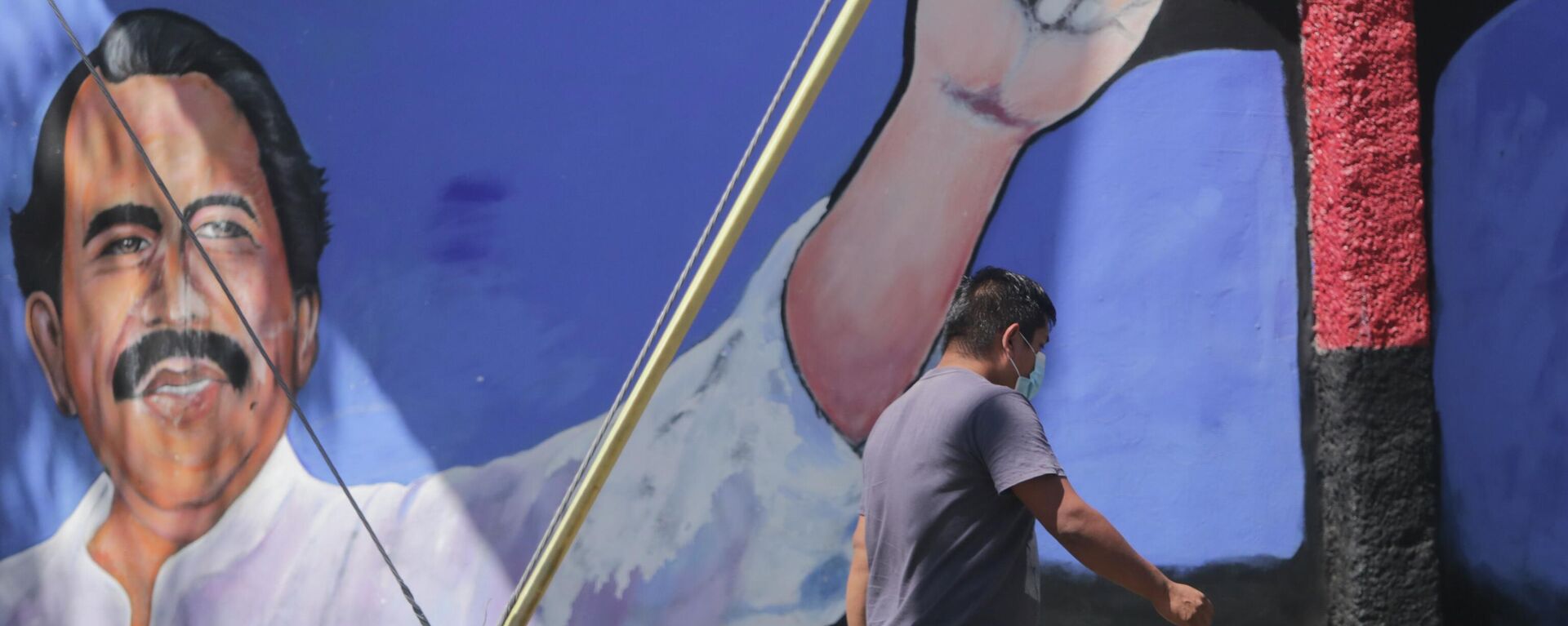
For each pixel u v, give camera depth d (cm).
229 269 371
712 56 366
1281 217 365
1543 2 378
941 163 366
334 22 369
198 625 370
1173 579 364
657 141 366
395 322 367
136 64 372
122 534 373
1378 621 356
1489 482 370
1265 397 365
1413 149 360
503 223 367
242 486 371
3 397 378
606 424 219
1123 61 365
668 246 366
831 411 366
